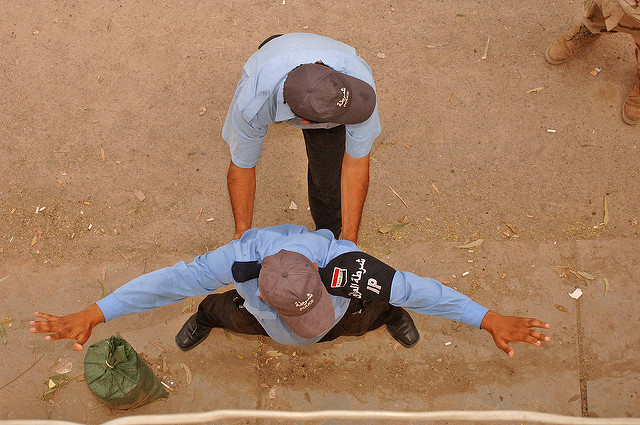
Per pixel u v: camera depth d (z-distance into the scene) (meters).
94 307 2.64
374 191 4.09
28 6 4.54
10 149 4.17
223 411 1.62
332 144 3.01
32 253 3.92
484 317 2.64
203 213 4.05
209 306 3.31
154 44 4.46
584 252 3.90
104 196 4.08
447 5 4.56
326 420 3.57
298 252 2.52
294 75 2.40
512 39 4.47
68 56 4.42
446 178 4.12
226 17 4.54
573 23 4.49
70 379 3.60
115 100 4.31
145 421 1.60
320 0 4.57
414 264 3.90
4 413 3.52
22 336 3.70
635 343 3.68
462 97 4.32
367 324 3.22
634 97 4.08
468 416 1.60
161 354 3.69
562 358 3.65
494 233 3.97
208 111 4.30
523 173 4.12
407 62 4.41
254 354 3.69
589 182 4.08
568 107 4.27
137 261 3.92
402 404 3.57
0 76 4.36
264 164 4.17
